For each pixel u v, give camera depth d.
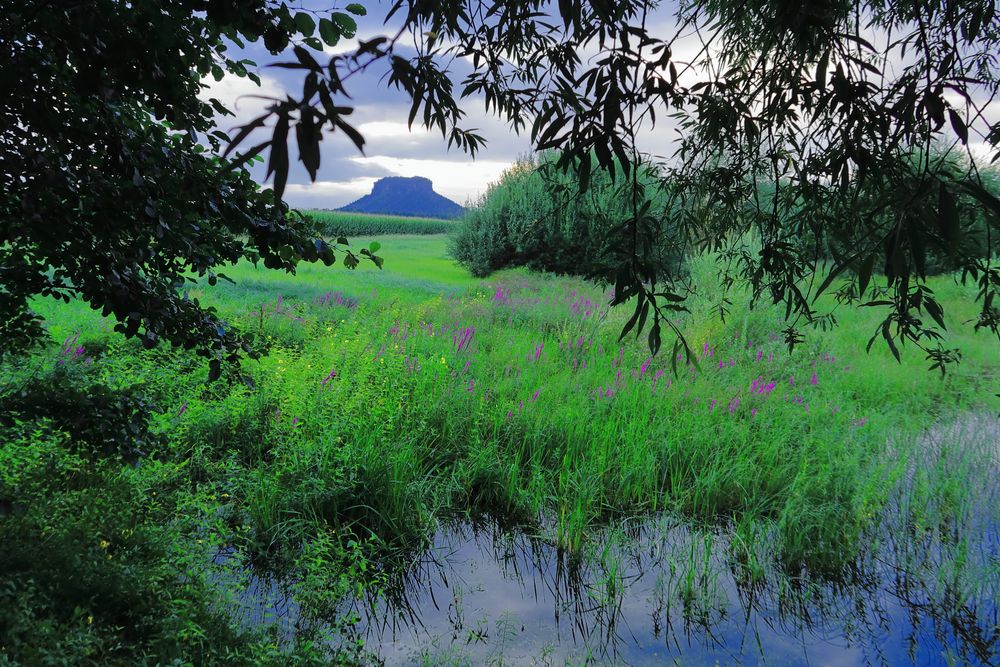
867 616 3.40
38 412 2.80
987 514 4.47
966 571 3.65
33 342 3.01
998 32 2.20
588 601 3.47
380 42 0.89
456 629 3.19
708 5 2.43
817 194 2.39
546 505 4.57
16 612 2.26
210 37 2.39
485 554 3.96
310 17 2.09
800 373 7.80
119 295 2.47
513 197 18.11
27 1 1.93
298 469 4.24
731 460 4.96
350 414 5.00
